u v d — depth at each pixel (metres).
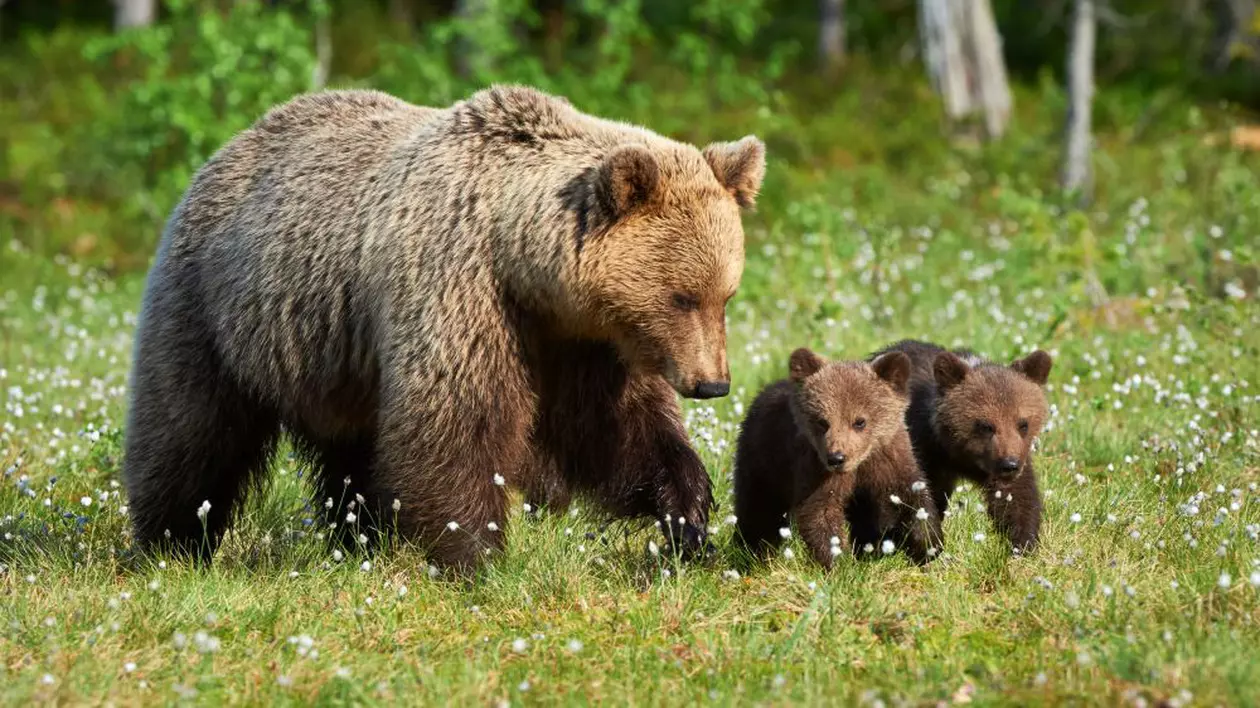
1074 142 31.73
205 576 11.05
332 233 11.45
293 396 11.87
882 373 10.81
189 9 38.56
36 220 32.72
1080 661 8.37
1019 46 47.41
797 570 10.68
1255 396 14.65
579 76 39.34
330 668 8.97
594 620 9.91
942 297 21.88
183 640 8.62
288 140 12.38
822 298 19.73
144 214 32.62
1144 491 12.22
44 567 11.18
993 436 10.98
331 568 11.12
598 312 10.45
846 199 30.97
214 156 12.80
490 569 10.59
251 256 11.87
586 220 10.31
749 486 11.62
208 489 12.38
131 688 8.68
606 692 8.64
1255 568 9.76
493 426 10.72
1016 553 10.76
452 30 35.12
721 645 9.24
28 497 12.90
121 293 26.47
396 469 10.80
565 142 10.86
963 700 8.22
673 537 11.12
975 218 30.92
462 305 10.60
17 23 47.94
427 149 11.19
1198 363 16.34
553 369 11.19
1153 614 9.29
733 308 21.16
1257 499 11.83
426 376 10.60
